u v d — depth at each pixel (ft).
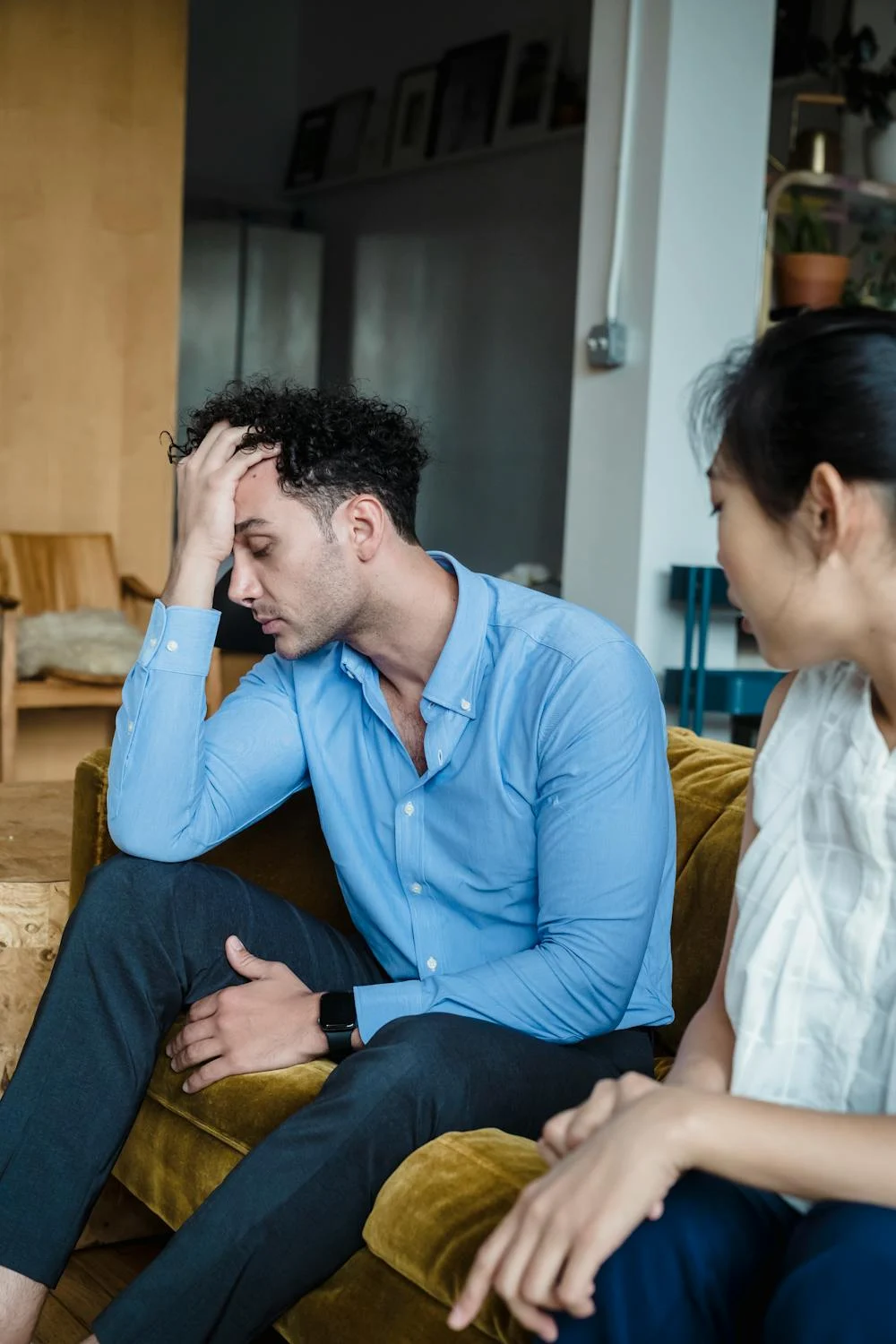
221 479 5.27
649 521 13.76
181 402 26.11
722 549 3.42
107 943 5.16
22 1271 4.88
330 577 5.23
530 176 23.03
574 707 5.06
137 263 17.71
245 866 6.30
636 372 13.79
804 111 17.43
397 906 5.53
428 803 5.40
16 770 16.16
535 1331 3.15
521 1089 4.68
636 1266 3.13
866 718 3.51
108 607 16.90
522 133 22.77
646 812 5.06
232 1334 4.29
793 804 3.66
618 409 13.98
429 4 25.21
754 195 13.98
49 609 16.57
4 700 14.57
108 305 17.60
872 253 16.11
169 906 5.29
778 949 3.58
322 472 5.16
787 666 3.47
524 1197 3.18
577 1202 3.07
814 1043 3.51
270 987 5.25
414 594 5.32
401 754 5.49
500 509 23.93
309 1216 4.29
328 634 5.34
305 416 5.21
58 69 17.10
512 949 5.39
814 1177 3.00
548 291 22.71
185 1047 5.32
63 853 6.90
